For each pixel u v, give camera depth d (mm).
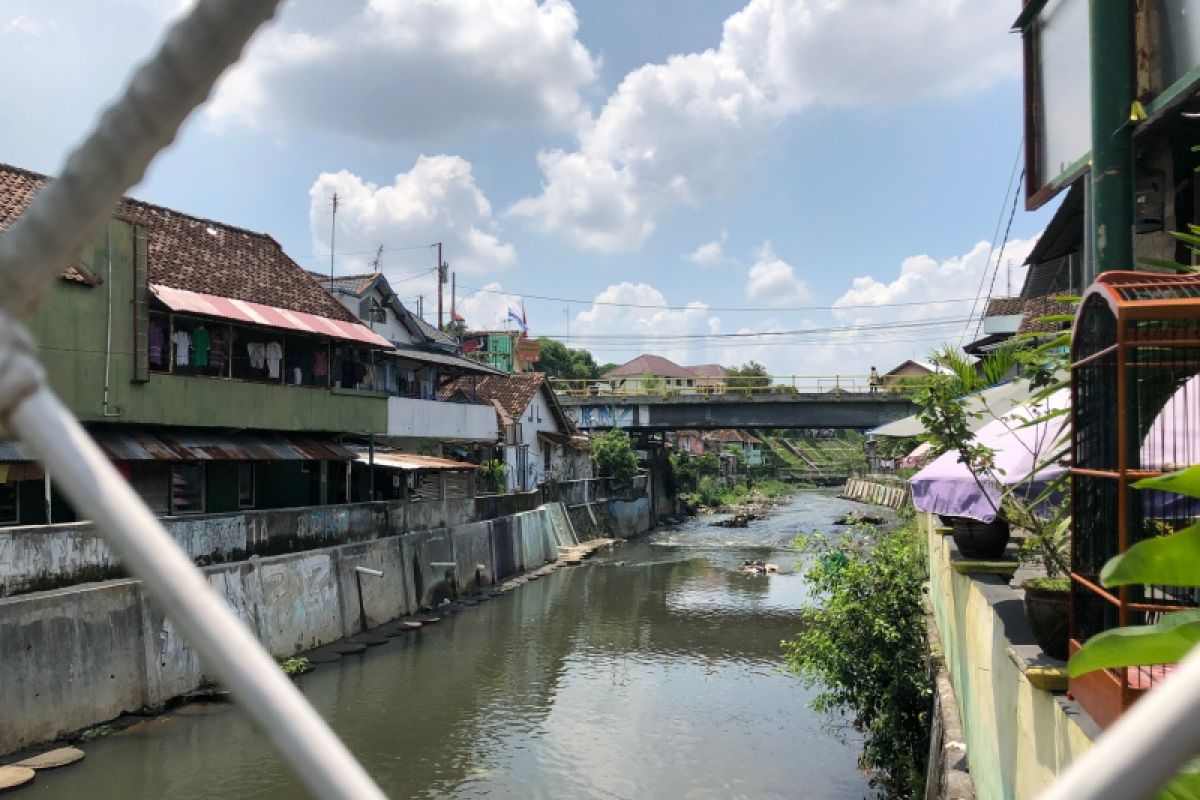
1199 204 7000
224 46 730
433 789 11531
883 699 11172
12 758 11008
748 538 38812
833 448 86188
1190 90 4980
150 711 12938
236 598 15102
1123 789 622
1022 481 6164
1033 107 7500
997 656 5523
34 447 777
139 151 765
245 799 10609
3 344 774
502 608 22781
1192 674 638
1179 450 3920
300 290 21516
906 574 11672
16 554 11641
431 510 22812
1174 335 3596
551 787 11602
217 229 21266
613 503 39156
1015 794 4855
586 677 16516
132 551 757
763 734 13531
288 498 21016
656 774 11992
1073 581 4098
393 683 15922
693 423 39875
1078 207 9180
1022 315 18625
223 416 17375
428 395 28406
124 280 15188
